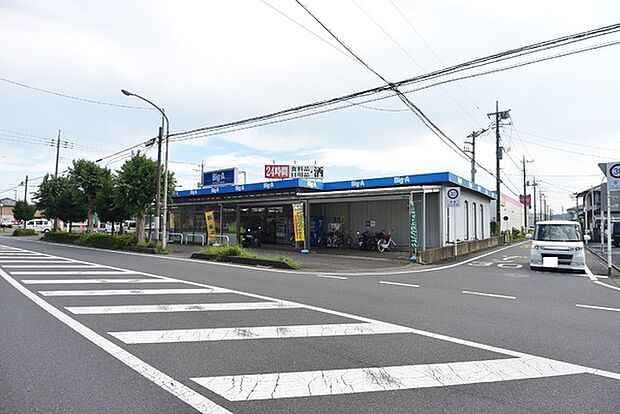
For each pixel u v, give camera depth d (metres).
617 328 6.02
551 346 5.11
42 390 3.72
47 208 32.84
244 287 9.60
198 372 4.19
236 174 31.11
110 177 27.03
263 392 3.71
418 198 21.84
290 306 7.44
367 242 22.00
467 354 4.79
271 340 5.30
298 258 17.58
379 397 3.62
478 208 28.30
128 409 3.36
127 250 22.36
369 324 6.16
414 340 5.34
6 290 8.92
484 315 6.82
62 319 6.34
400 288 9.71
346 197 19.75
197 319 6.40
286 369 4.29
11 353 4.75
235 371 4.22
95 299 7.95
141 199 22.31
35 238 36.94
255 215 28.20
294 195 21.56
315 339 5.36
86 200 28.53
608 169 13.02
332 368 4.32
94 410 3.33
